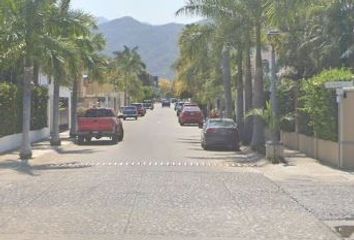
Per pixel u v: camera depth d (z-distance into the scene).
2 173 21.64
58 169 22.97
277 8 23.00
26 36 27.02
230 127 33.69
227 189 17.20
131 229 11.29
